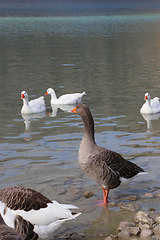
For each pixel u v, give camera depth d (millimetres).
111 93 16984
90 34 55375
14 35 53312
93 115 13156
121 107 14406
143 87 18172
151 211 6406
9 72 22828
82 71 23266
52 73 22594
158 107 14172
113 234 5727
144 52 33031
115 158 6730
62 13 137375
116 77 21047
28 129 11641
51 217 4918
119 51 34156
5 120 12805
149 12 149750
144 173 7113
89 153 6727
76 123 12398
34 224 4910
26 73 22547
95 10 167250
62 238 5621
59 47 38031
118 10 168500
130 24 80312
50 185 7414
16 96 16484
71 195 7039
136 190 7398
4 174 7918
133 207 6562
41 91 17578
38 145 9969
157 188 7445
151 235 5574
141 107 14461
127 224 5891
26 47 37938
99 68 24391
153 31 60406
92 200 6926
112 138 10477
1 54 32094
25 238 4930
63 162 8711
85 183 7613
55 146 9883
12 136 10844
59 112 14281
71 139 10492
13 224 4879
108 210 6539
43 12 144500
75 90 17828
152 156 9000
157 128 11625
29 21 90188
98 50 35156
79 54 32156
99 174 6637
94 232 5801
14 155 9164
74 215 4949
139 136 10711
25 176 7832
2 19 98312
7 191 5223
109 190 7453
